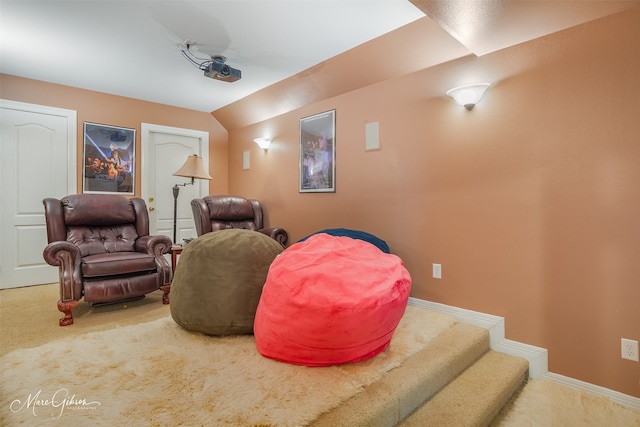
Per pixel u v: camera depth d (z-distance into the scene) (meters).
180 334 1.84
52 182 3.80
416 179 2.71
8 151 3.56
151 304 3.15
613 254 1.82
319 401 1.26
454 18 1.83
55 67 3.34
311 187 3.69
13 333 2.41
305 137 3.77
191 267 1.83
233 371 1.45
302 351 1.48
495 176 2.25
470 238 2.39
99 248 3.18
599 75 1.84
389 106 2.90
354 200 3.21
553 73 2.00
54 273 3.85
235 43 2.80
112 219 3.36
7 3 2.26
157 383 1.35
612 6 1.73
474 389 1.75
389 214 2.90
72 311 2.94
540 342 2.08
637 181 1.74
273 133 4.26
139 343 1.72
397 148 2.84
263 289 1.65
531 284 2.11
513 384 1.89
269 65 3.24
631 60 1.75
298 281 1.47
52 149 3.79
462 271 2.43
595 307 1.88
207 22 2.49
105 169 4.11
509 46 2.16
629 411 1.74
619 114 1.79
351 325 1.41
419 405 1.58
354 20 2.43
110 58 3.12
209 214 3.81
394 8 2.27
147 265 3.00
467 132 2.39
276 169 4.21
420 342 1.93
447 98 2.50
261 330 1.57
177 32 2.64
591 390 1.90
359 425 1.22
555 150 2.00
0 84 3.49
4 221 3.55
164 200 4.62
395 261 1.78
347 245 1.85
